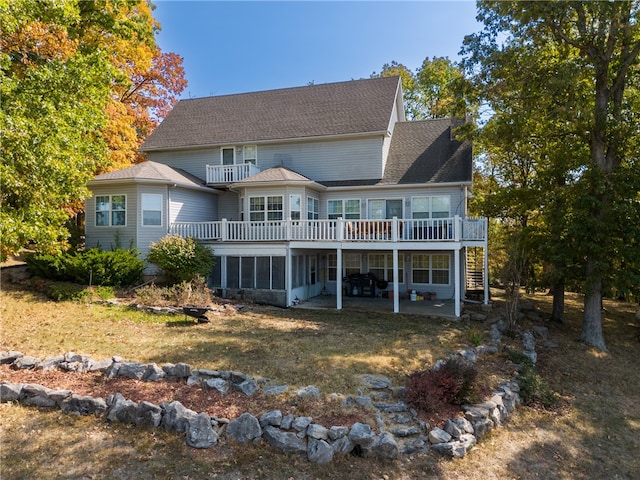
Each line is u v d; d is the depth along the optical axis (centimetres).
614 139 1287
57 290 1356
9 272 1541
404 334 1176
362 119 1981
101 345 924
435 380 725
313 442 562
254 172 1953
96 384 702
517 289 1348
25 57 1252
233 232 1716
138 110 2612
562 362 1136
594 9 1180
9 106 818
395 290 1497
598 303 1340
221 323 1231
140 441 562
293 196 1794
